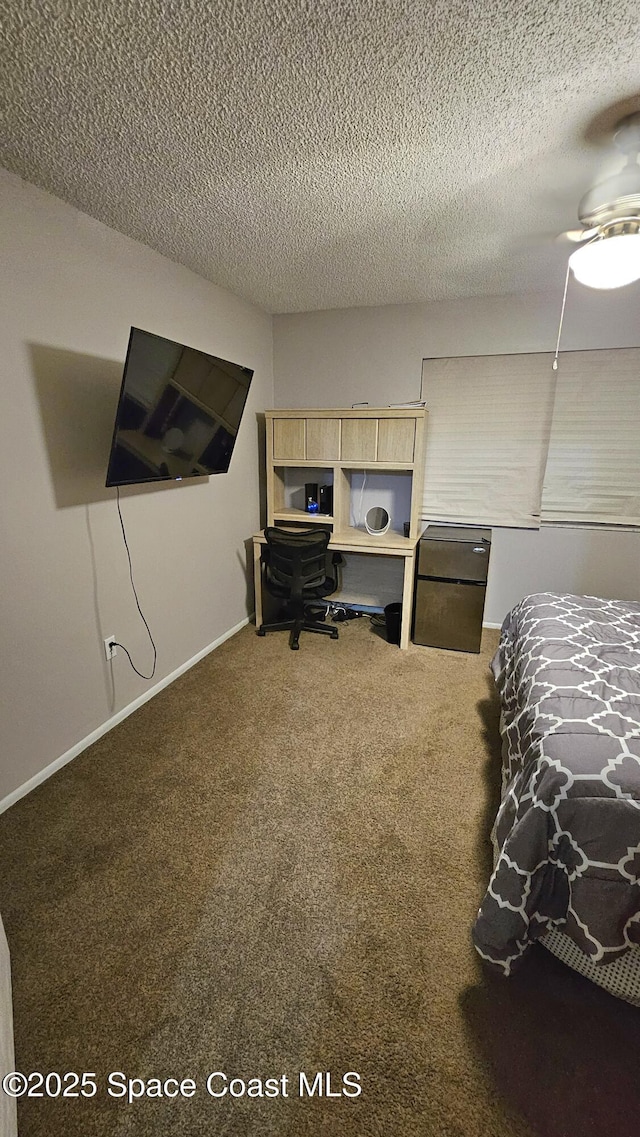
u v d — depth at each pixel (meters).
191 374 2.31
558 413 3.14
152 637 2.66
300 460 3.43
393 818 1.83
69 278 1.95
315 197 1.88
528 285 2.92
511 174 1.71
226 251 2.41
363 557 3.88
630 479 3.11
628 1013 1.22
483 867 1.63
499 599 3.58
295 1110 1.04
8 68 1.19
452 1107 1.04
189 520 2.89
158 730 2.38
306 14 1.05
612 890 1.13
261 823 1.81
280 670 3.00
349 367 3.55
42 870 1.61
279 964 1.33
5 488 1.78
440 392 3.37
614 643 1.87
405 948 1.37
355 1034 1.17
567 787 1.21
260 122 1.42
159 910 1.47
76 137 1.49
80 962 1.32
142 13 1.04
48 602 2.00
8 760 1.88
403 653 3.25
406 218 2.05
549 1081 1.08
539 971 1.33
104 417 2.19
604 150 1.56
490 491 3.42
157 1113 1.04
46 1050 1.14
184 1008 1.22
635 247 1.51
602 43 1.12
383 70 1.21
